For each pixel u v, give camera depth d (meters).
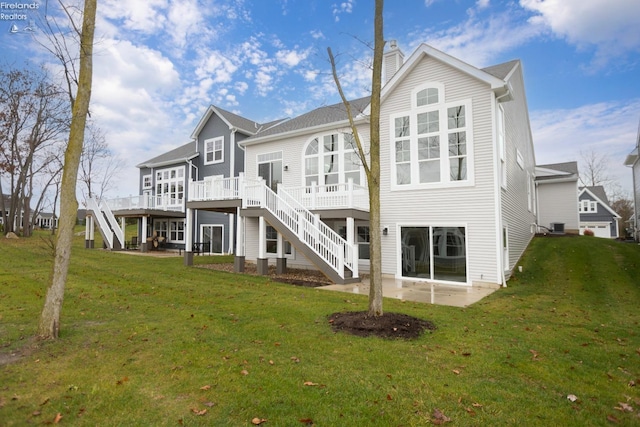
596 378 3.90
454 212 11.19
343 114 14.73
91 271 11.72
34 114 24.95
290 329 5.55
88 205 24.16
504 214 11.38
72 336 5.00
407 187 12.07
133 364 4.07
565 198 22.28
